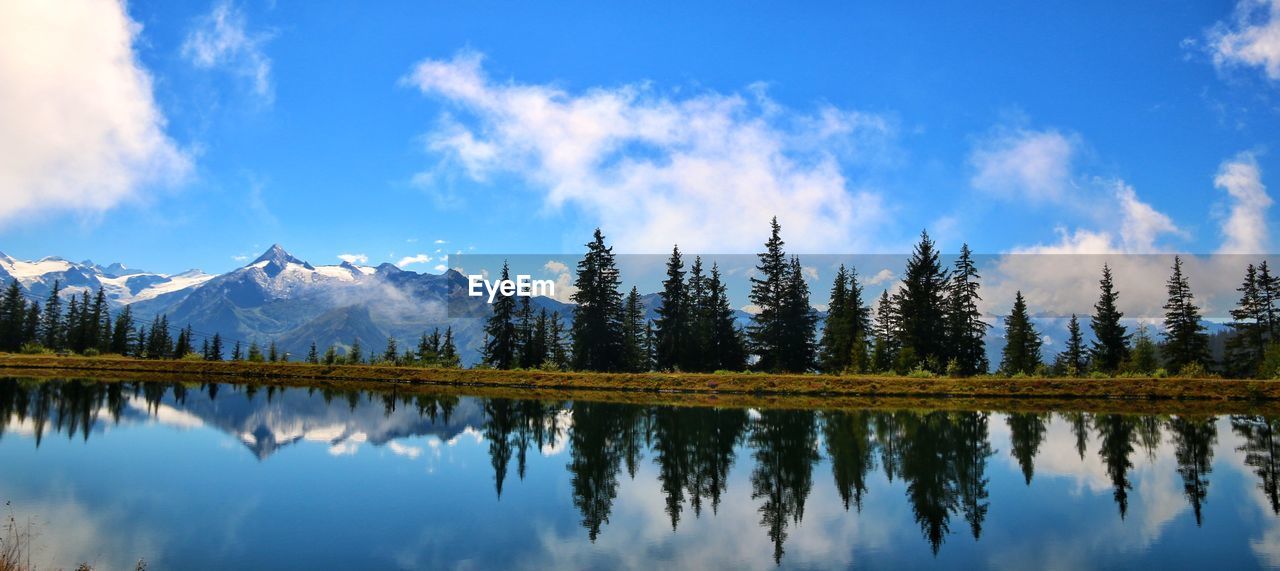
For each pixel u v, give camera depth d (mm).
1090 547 16453
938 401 55062
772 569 14805
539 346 84438
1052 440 33031
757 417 42875
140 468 24391
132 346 125000
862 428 37594
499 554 15523
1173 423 40188
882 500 21047
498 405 50250
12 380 62812
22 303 118250
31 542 15719
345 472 24484
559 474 24656
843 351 81125
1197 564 15227
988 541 16891
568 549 16016
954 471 25516
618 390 64312
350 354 97750
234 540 16172
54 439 30219
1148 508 20062
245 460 26469
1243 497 21453
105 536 16297
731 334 82125
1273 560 15453
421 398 55250
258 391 59219
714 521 18578
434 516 18688
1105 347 84812
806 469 25875
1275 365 66250
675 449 30297
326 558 15023
